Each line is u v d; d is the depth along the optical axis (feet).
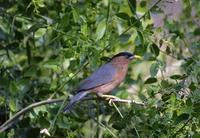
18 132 43.50
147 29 42.34
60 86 42.98
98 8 46.68
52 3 48.06
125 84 48.47
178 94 38.93
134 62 47.16
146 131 39.04
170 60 50.88
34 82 46.78
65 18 42.19
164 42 44.96
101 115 50.06
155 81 41.24
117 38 41.93
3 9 46.60
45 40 47.60
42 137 42.65
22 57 51.78
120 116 41.16
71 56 42.11
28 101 44.52
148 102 38.91
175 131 38.65
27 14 45.21
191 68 39.86
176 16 50.31
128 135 40.04
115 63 46.37
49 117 41.88
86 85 43.73
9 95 42.80
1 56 46.21
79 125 47.55
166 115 38.24
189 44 48.39
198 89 37.78
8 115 44.14
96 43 41.93
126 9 47.70
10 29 45.60
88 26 45.03
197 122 38.37
